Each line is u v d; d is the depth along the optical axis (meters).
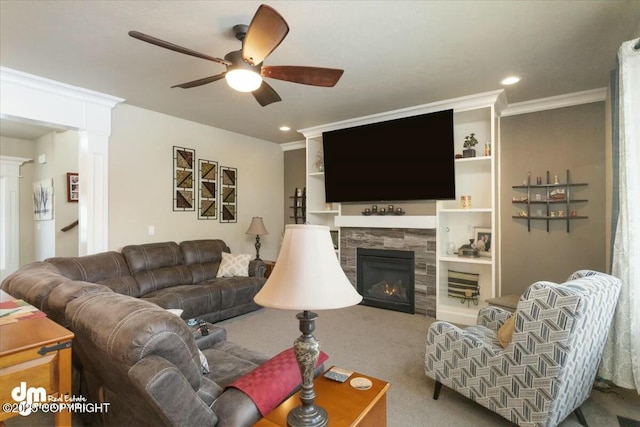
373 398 1.45
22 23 2.37
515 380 1.88
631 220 2.22
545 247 4.05
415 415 2.19
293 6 2.18
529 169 4.15
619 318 2.34
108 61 2.97
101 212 3.93
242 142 5.77
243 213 5.79
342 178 4.97
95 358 1.54
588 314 1.73
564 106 3.95
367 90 3.67
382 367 2.86
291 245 1.30
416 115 4.25
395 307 4.54
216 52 2.83
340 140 4.92
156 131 4.51
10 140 5.82
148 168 4.43
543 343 1.76
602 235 3.75
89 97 3.72
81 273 3.39
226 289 4.07
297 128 5.34
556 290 1.73
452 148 4.00
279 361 1.64
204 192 5.14
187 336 1.36
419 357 3.05
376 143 4.60
